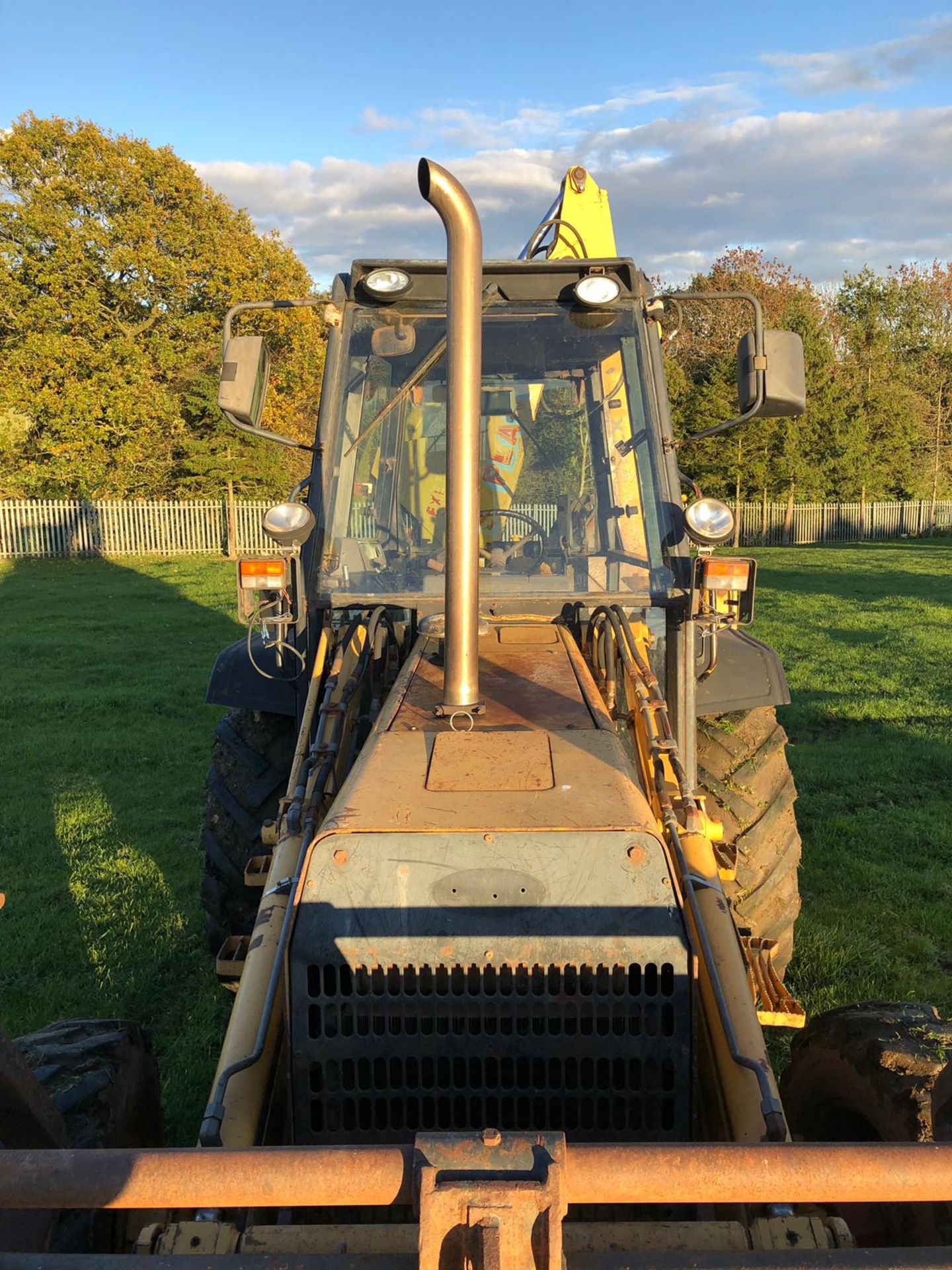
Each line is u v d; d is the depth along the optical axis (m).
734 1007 2.06
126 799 7.59
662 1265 1.49
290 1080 1.99
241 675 4.20
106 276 31.70
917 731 8.99
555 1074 1.98
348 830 1.99
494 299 3.83
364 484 3.81
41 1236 1.86
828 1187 1.47
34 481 30.45
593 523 3.79
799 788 7.52
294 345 32.81
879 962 4.85
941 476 47.72
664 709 2.52
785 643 13.46
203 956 5.11
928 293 52.50
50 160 31.44
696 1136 2.08
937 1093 1.95
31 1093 1.95
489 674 2.79
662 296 3.66
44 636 14.74
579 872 1.96
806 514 37.28
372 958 1.96
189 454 31.19
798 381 3.37
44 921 5.50
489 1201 1.39
